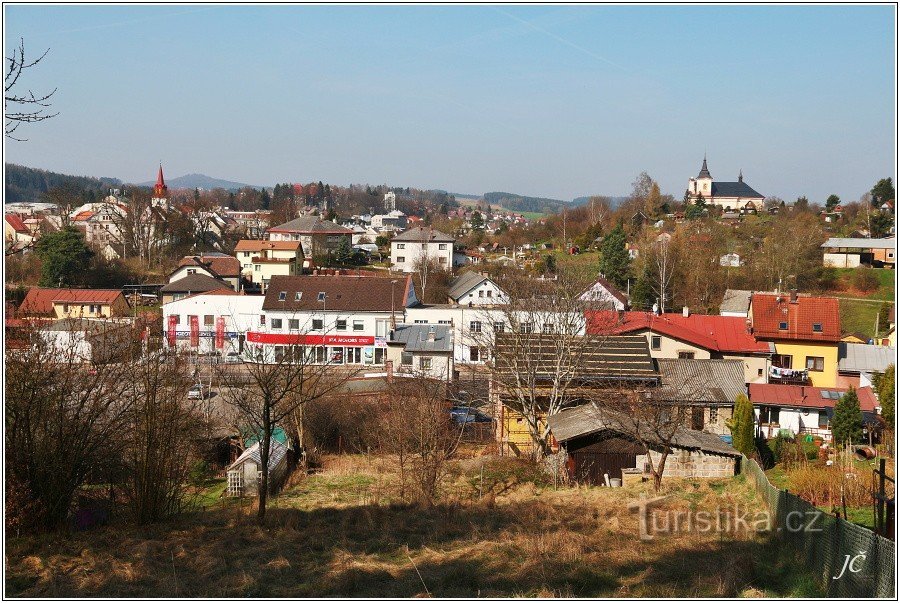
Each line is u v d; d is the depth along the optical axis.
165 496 19.61
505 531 18.53
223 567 15.34
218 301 53.97
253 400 22.98
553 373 31.20
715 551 16.94
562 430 26.58
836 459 27.23
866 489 21.06
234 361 45.34
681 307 68.06
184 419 22.58
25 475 17.02
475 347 43.59
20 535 16.78
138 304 67.38
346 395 33.16
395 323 48.28
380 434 29.75
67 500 17.94
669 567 15.57
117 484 21.39
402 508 21.67
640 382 32.81
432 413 25.80
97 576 14.50
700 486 24.06
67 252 72.94
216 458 29.97
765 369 42.53
